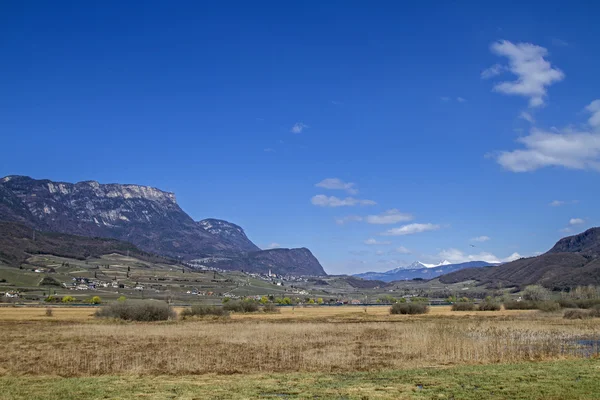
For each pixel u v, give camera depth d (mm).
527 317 95938
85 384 27953
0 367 36562
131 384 27938
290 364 37625
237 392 25344
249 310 126750
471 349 42812
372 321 87875
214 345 49875
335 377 30594
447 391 25141
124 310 92188
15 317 96625
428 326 70500
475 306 143750
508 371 30469
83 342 53375
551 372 29672
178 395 24547
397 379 29188
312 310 144750
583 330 63312
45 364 37781
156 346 49219
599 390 24500
